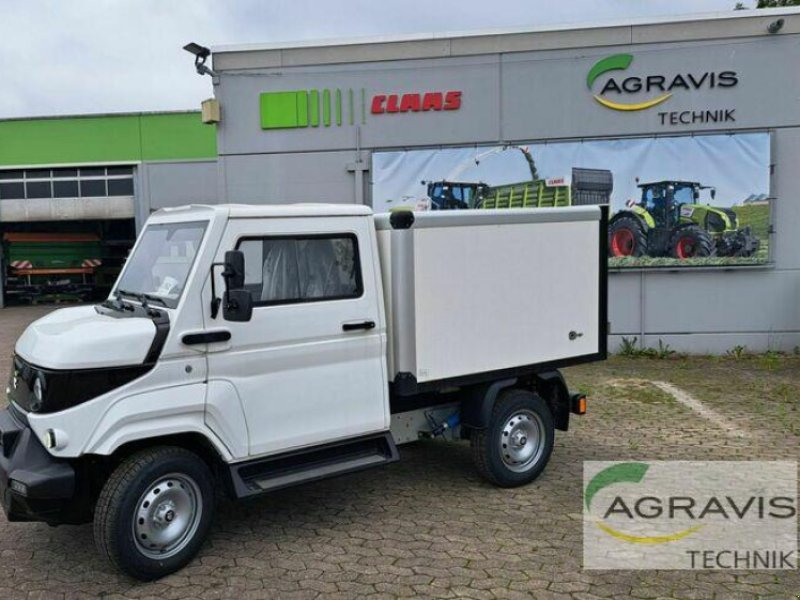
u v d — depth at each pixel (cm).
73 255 2716
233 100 1277
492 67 1235
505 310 562
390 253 515
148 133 2409
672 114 1210
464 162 1252
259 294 462
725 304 1218
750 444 695
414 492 575
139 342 419
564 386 613
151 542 426
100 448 406
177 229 480
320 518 524
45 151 2419
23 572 445
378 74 1255
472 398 567
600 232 619
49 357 409
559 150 1235
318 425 486
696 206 1212
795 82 1188
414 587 418
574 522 511
